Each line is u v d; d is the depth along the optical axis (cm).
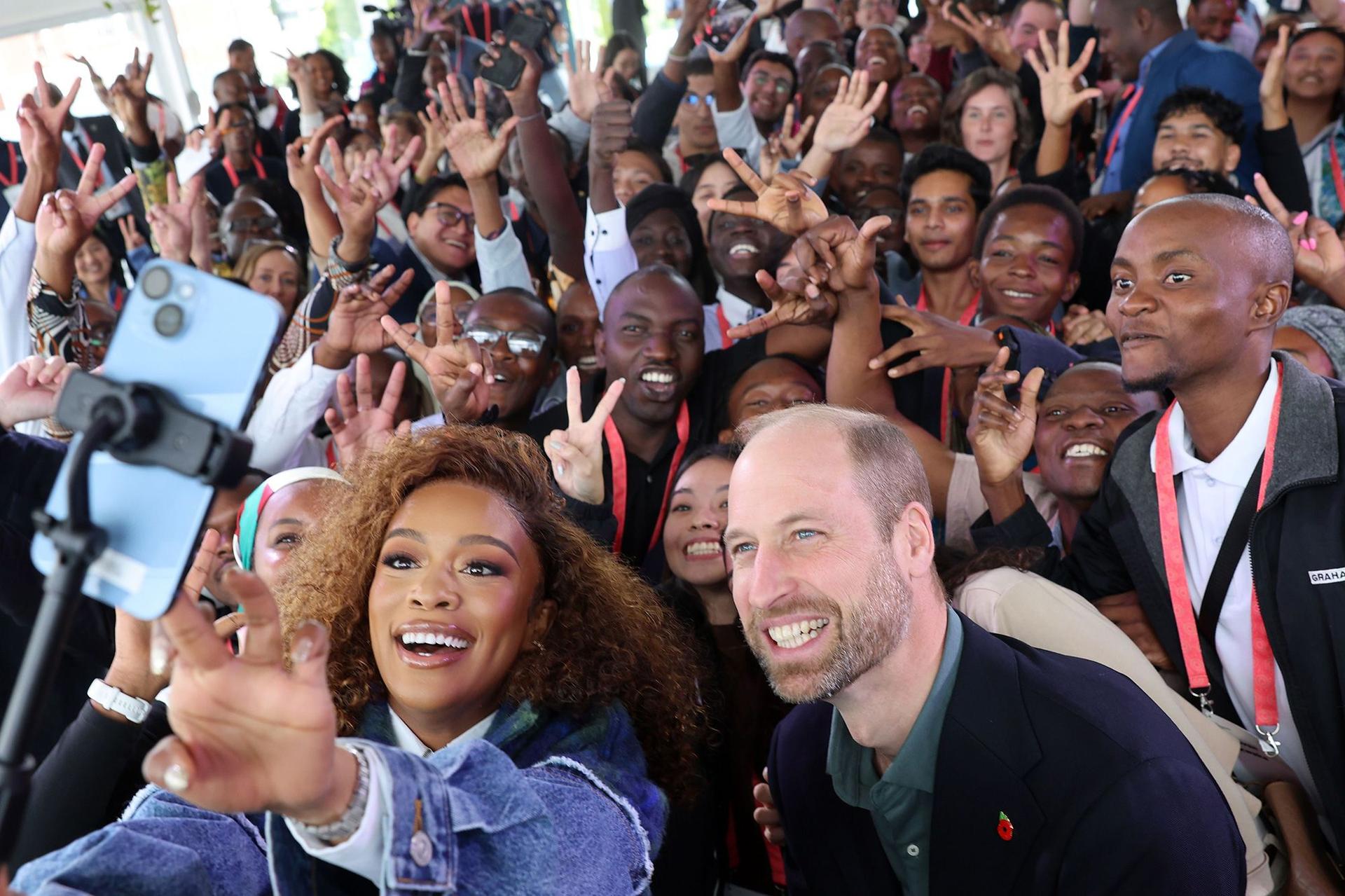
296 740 96
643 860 139
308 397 324
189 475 79
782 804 191
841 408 171
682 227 428
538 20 448
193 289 83
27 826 168
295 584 169
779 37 675
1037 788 161
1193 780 160
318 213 378
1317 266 282
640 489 325
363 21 823
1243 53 578
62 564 77
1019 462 249
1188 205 212
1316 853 202
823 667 160
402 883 105
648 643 177
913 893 176
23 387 245
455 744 133
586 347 406
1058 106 455
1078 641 201
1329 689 199
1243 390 213
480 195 431
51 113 333
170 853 127
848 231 290
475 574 154
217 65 825
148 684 177
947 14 613
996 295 367
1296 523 203
